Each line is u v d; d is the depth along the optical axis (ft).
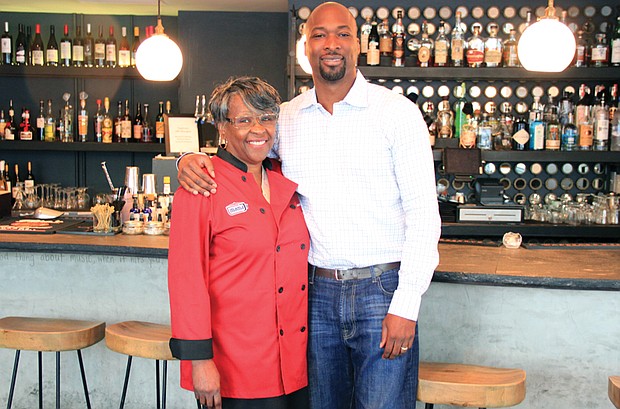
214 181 6.63
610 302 8.75
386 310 6.88
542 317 8.89
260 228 6.66
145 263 10.18
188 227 6.58
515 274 8.26
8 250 10.00
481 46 14.64
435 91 15.71
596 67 14.38
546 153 14.61
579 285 8.08
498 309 8.96
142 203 11.56
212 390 6.57
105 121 17.84
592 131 14.82
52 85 18.61
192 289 6.54
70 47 17.92
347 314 6.95
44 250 9.95
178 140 13.28
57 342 8.64
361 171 6.82
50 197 16.92
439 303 9.07
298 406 7.13
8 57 17.80
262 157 6.76
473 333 9.04
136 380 10.32
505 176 15.92
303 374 7.04
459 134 15.15
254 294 6.69
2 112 18.06
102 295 10.31
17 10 18.16
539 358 8.93
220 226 6.62
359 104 6.78
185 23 17.85
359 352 7.03
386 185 6.86
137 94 18.61
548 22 11.00
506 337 8.98
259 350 6.72
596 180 15.80
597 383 8.85
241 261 6.68
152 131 18.66
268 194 7.00
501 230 14.20
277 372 6.79
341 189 6.88
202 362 6.56
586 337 8.83
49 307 10.43
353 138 6.83
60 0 16.81
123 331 8.76
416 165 6.70
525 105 15.52
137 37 17.99
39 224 11.86
